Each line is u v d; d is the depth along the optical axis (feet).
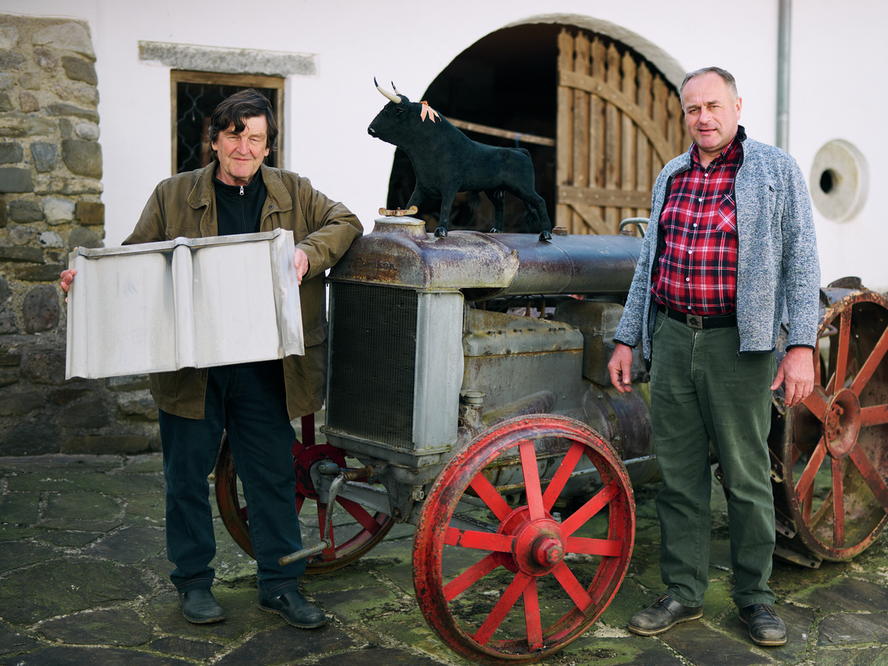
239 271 6.69
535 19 15.90
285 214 7.76
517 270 7.70
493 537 7.02
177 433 7.68
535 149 25.21
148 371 6.61
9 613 8.03
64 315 13.43
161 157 13.69
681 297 7.77
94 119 13.15
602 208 17.75
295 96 14.17
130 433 13.84
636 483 9.57
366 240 7.46
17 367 13.16
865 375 9.65
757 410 7.74
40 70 12.84
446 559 9.77
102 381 13.57
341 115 14.49
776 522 9.08
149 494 11.84
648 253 8.13
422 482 7.39
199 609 7.93
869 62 18.35
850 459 9.64
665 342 8.01
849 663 7.40
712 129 7.48
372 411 7.50
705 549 8.21
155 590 8.73
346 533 10.56
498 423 7.04
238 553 9.80
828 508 10.32
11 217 12.92
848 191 18.78
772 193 7.36
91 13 13.05
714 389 7.72
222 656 7.33
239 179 7.52
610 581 7.66
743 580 8.14
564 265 8.20
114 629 7.80
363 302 7.50
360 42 14.47
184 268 6.56
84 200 13.24
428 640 7.71
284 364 7.57
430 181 7.82
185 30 13.52
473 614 8.36
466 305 7.83
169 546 8.07
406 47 14.82
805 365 7.41
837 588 9.10
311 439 9.30
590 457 7.57
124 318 6.59
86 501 11.40
